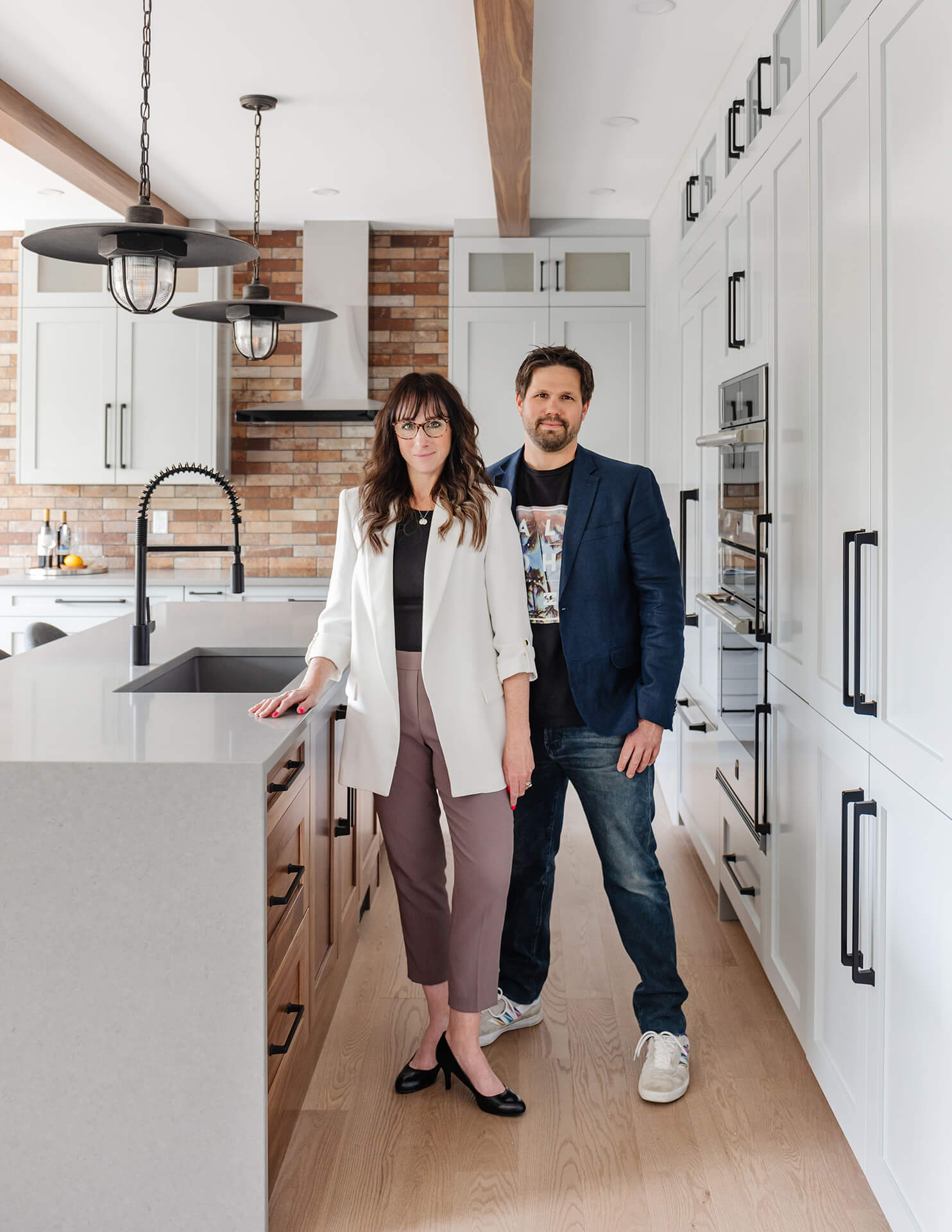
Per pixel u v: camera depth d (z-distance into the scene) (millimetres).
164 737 1794
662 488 4625
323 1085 2277
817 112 2123
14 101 3625
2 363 5695
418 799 2096
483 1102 2156
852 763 1914
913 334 1587
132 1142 1699
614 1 2828
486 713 2008
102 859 1651
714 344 3270
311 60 3391
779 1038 2484
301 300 5562
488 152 4266
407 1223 1831
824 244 2078
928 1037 1557
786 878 2443
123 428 5352
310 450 5688
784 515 2412
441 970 2230
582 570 2207
